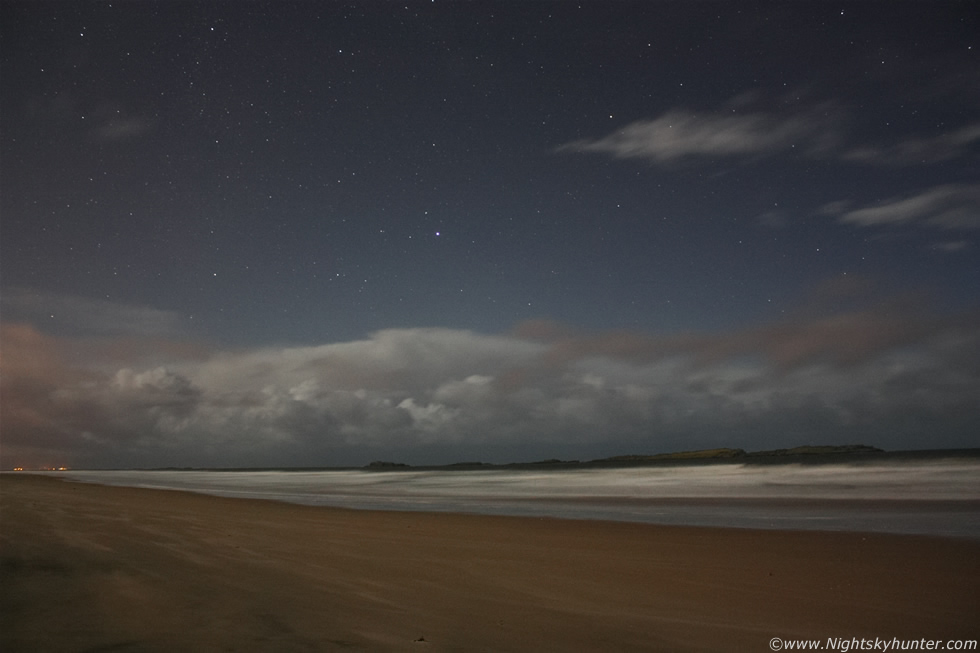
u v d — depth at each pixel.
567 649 5.27
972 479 37.03
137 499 23.08
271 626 5.22
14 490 26.30
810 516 18.19
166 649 4.41
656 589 8.02
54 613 5.20
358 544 11.28
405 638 5.20
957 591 8.07
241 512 18.39
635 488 36.91
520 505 24.05
